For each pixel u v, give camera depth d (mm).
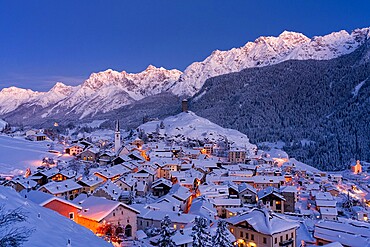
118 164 135875
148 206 77125
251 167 157875
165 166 139375
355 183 174250
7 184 91875
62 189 87688
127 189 102938
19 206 23344
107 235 51844
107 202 55688
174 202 86312
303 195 129250
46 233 20891
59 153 179250
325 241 62750
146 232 63688
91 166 141000
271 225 58812
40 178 108312
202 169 142625
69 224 25312
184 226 66125
